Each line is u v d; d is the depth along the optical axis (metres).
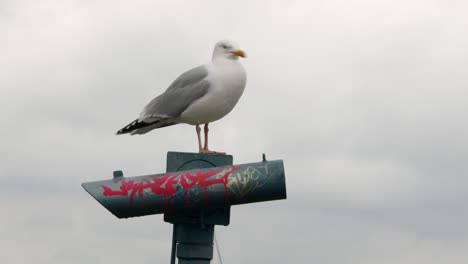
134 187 6.28
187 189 6.25
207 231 6.79
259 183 6.23
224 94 7.89
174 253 6.97
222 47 8.00
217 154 6.67
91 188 6.31
